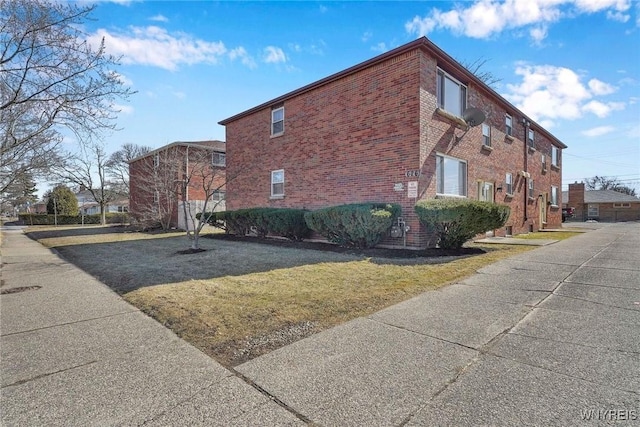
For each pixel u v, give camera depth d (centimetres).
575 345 298
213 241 1210
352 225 901
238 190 1545
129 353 300
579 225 2627
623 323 349
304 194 1232
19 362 283
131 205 2603
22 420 203
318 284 536
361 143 1043
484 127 1266
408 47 920
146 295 486
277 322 372
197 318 387
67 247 1164
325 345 310
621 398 217
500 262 706
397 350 295
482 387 233
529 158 1670
